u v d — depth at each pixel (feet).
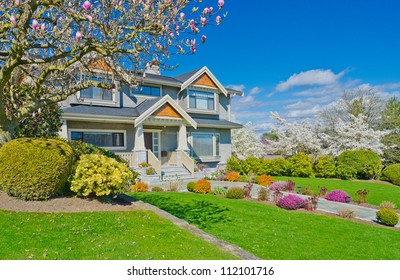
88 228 18.20
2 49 25.77
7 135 24.11
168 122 60.64
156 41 20.84
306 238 24.39
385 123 93.86
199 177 62.64
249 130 100.42
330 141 86.17
